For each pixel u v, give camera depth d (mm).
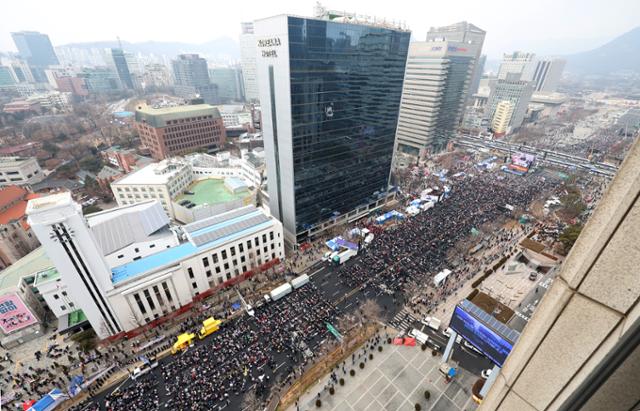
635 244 5551
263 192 134000
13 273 85062
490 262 101688
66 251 64812
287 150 94688
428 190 149500
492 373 57344
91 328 81688
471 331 58500
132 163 177875
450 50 188750
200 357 71125
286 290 88688
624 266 5879
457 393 64688
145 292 76875
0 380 69250
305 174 100688
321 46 84438
